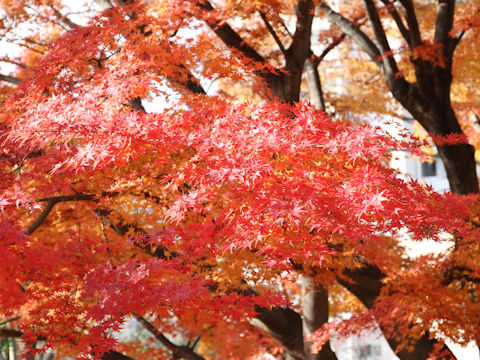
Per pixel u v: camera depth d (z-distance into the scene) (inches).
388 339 257.1
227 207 137.6
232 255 172.2
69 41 172.4
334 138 135.8
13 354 249.0
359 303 331.0
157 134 133.2
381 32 261.0
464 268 215.2
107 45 175.5
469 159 260.7
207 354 374.0
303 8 215.2
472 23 232.7
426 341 253.1
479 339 198.7
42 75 168.7
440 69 253.6
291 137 132.9
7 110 172.2
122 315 141.5
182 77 178.5
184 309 149.5
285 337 264.1
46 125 133.6
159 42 169.6
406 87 264.7
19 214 161.8
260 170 125.6
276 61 272.4
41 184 171.6
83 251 163.6
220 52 167.8
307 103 142.6
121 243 171.6
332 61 439.8
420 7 384.5
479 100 385.7
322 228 134.6
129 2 206.7
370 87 405.1
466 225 172.9
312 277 221.8
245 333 287.1
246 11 218.4
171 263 142.6
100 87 152.4
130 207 193.6
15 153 161.8
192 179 133.3
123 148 135.6
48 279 150.9
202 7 221.1
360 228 126.0
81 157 133.9
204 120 146.7
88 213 207.9
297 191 122.2
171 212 132.3
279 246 133.6
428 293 206.2
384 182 131.5
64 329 158.4
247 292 203.5
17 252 140.0
